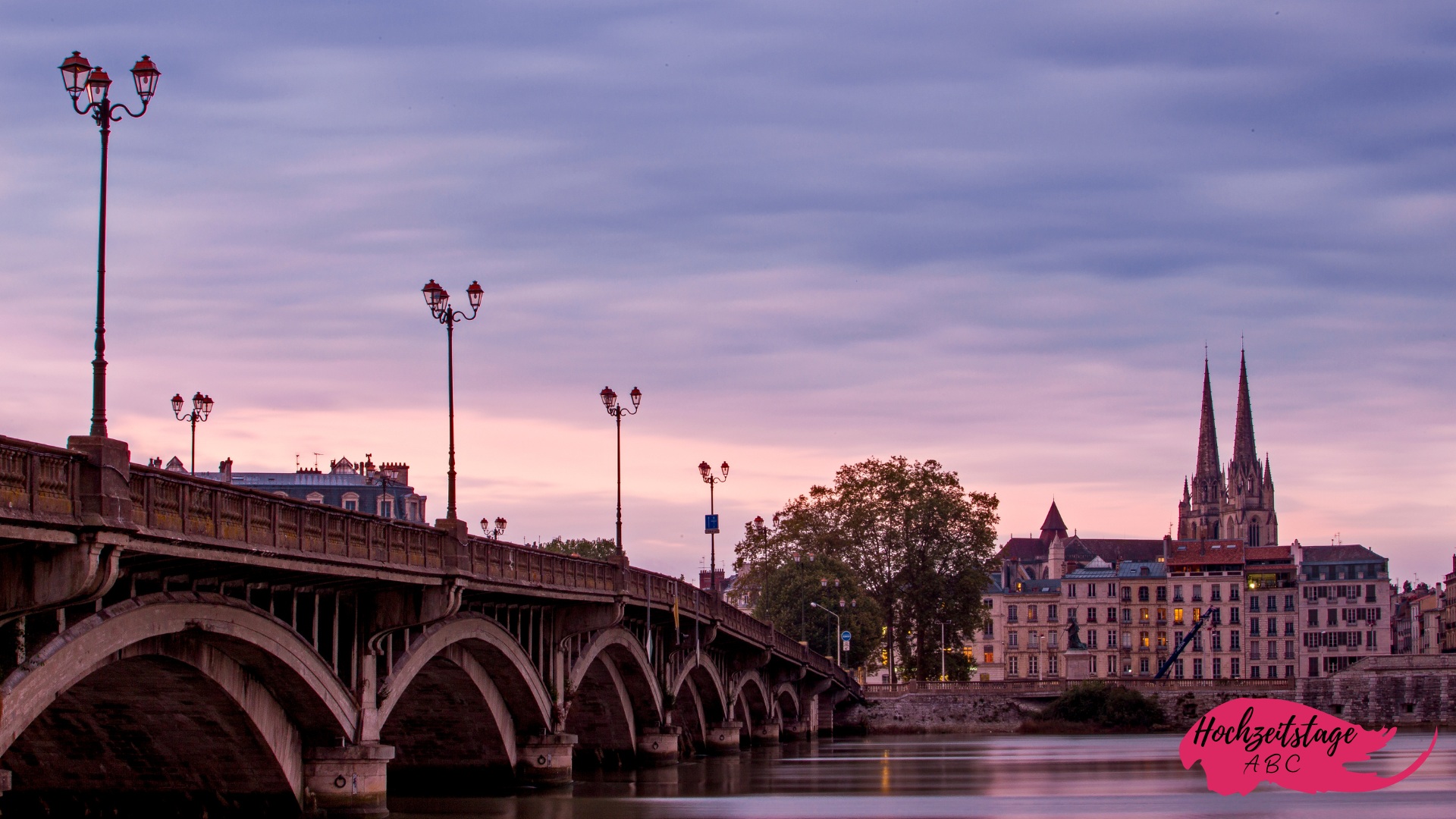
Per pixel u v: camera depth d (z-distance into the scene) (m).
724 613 97.44
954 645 171.62
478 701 63.97
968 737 152.25
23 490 29.27
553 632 69.88
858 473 172.88
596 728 85.62
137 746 46.47
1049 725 160.12
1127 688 162.62
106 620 34.41
